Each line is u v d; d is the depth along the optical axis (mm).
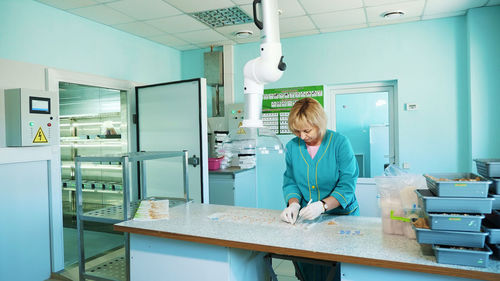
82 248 2299
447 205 1310
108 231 4645
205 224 1944
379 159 4465
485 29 3660
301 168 2119
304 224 1884
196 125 3783
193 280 1822
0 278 2887
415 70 4098
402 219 1628
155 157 2393
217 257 1748
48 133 3115
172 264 1883
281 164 4750
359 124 4547
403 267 1305
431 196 1353
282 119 4727
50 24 3326
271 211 2250
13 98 2889
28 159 3033
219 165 4484
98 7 3393
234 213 2209
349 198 1943
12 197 2953
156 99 4066
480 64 3691
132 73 4316
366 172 4523
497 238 1270
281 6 3510
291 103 4664
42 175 3199
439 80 4012
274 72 1730
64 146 4801
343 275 1463
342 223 1899
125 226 1957
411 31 4098
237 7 3520
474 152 3725
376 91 4434
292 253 1493
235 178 4270
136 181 4309
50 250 3297
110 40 4008
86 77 3643
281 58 1741
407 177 1688
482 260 1231
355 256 1383
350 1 3402
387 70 4211
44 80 3229
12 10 2998
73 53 3551
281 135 4738
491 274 1184
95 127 4551
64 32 3463
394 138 4383
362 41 4305
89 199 4754
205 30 4238
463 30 3896
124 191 2113
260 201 4879
